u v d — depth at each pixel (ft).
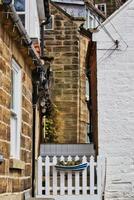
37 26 63.41
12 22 34.83
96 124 57.77
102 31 56.80
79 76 94.99
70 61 95.25
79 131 92.94
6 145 35.06
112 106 55.93
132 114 55.83
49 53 95.55
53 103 90.68
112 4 126.11
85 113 95.09
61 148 61.52
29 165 47.98
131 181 54.75
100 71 56.39
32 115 50.96
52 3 96.53
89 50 65.87
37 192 51.55
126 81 56.18
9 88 36.73
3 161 33.37
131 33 56.75
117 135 55.47
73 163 51.96
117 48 56.54
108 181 54.65
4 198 32.94
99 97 56.03
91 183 52.16
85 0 105.91
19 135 41.45
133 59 56.49
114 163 55.06
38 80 51.08
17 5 56.34
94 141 61.46
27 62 46.26
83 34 96.17
